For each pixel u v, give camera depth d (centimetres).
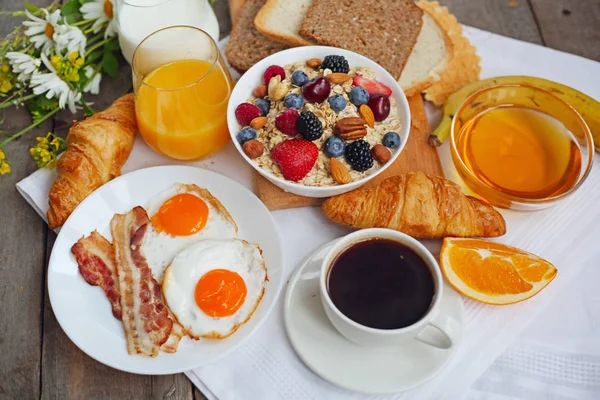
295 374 64
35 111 79
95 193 70
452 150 72
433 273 63
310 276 67
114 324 65
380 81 75
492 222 70
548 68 82
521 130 75
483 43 85
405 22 81
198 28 74
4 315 69
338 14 80
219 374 64
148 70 77
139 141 78
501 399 64
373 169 71
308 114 69
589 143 71
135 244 68
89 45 84
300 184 69
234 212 71
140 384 65
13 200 75
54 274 66
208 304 65
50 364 67
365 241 65
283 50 78
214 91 72
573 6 89
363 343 62
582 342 66
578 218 73
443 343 61
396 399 63
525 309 68
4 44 79
